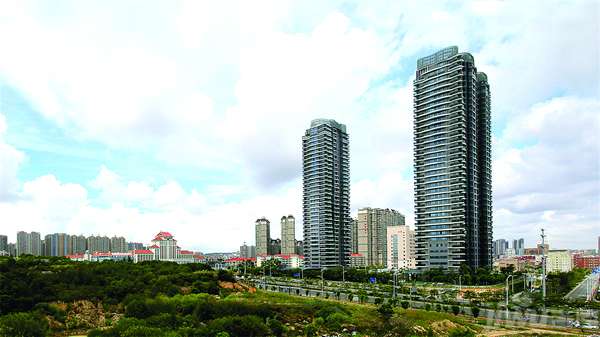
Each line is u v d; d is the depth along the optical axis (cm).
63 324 10500
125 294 13338
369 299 17300
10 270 14112
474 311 13188
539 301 15525
